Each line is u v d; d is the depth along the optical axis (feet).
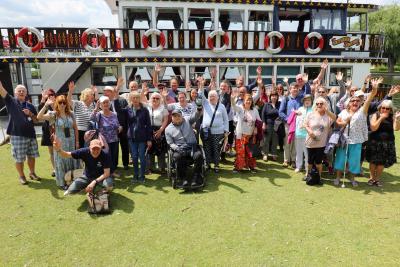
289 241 14.99
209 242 14.94
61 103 19.88
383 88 46.65
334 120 21.53
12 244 14.89
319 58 47.03
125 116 23.93
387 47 111.86
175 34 43.42
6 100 20.75
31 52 41.47
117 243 14.92
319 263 13.35
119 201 19.47
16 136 21.22
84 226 16.48
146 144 22.36
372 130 21.13
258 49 45.98
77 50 44.14
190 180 22.13
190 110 24.30
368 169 25.76
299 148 24.26
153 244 14.82
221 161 27.45
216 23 44.32
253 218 17.24
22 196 20.13
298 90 25.76
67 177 20.36
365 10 50.42
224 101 27.84
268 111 27.04
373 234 15.57
